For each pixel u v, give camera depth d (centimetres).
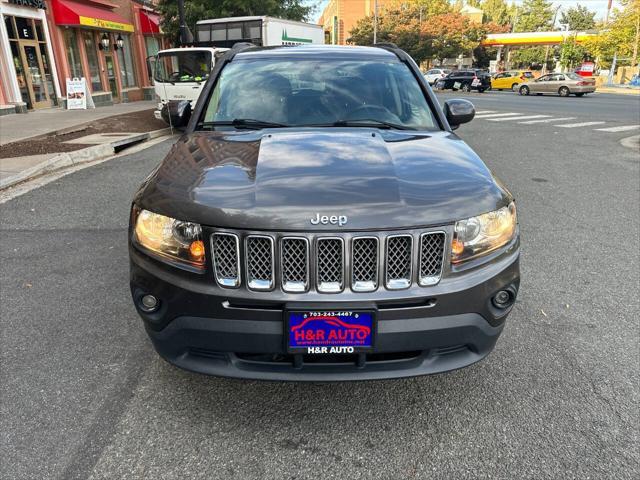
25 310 369
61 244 500
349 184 229
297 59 378
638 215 609
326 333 215
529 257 475
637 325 351
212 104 346
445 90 3831
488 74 3619
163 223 230
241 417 258
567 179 796
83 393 276
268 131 309
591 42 4812
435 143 290
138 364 304
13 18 1672
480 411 263
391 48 413
